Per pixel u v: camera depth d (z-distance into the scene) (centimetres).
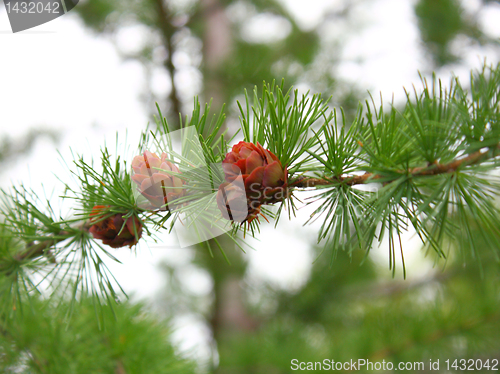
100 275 25
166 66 62
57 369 31
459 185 22
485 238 22
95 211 23
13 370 31
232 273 73
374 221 23
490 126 22
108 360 32
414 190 23
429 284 72
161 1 59
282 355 58
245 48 68
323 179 23
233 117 59
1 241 27
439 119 23
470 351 54
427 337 54
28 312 31
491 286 55
